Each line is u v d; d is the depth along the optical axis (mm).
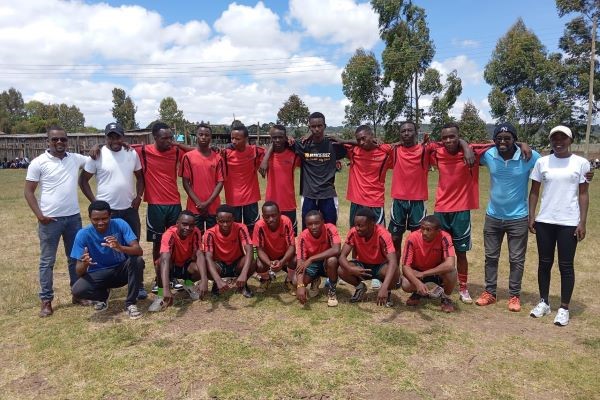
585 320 4863
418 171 5648
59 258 7379
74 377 3650
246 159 6031
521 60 35406
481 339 4352
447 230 5527
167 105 54062
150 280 6379
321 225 5254
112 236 4727
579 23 33125
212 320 4840
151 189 5699
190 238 5340
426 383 3535
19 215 11430
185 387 3479
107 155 5367
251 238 5961
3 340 4340
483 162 5336
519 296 5246
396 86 34938
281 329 4562
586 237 8891
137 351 4078
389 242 5133
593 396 3365
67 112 79188
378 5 34031
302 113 49188
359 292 5426
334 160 5973
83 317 4930
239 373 3674
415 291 5230
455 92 34500
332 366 3781
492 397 3350
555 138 4746
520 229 5129
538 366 3809
